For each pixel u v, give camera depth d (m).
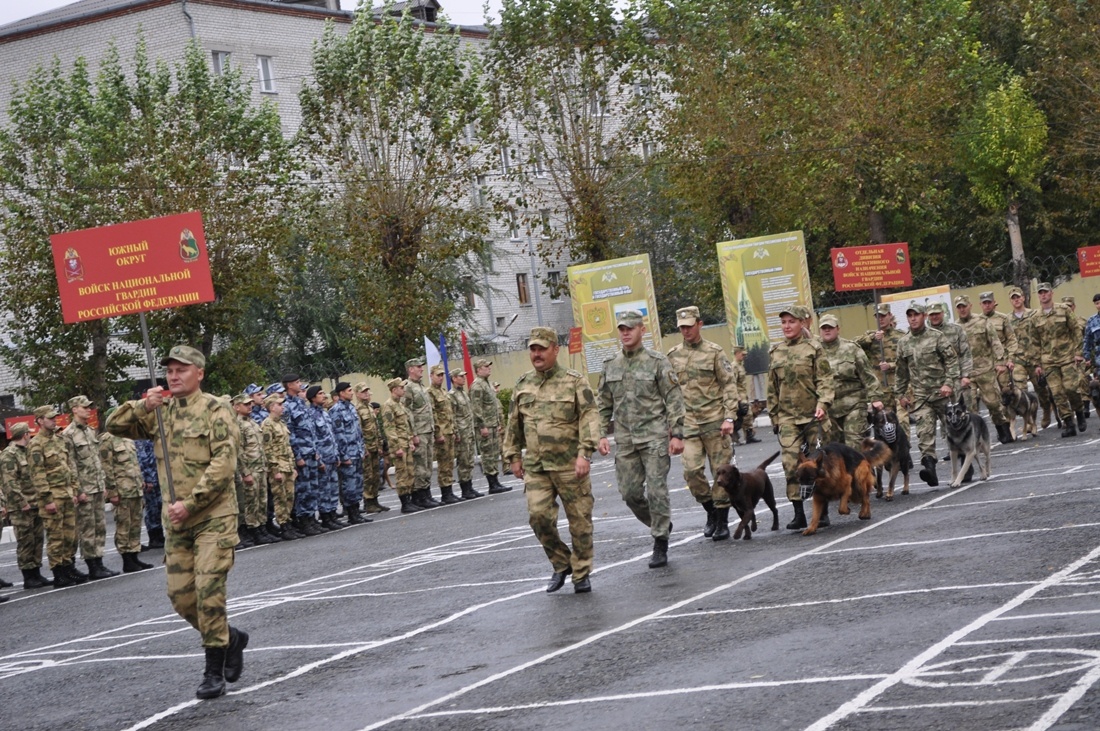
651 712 7.10
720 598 10.45
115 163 39.31
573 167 42.12
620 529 16.22
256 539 21.16
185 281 12.51
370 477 25.34
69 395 41.38
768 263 29.98
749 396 36.84
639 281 32.62
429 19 65.19
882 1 42.97
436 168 40.62
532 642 9.63
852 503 14.88
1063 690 6.55
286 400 22.00
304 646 10.76
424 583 13.75
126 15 58.03
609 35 41.75
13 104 42.31
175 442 8.99
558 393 11.63
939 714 6.38
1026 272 42.34
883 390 19.91
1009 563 10.41
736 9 46.88
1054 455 18.44
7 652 12.69
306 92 41.12
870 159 41.41
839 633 8.58
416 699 8.21
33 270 40.25
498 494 25.42
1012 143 42.84
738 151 42.25
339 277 42.25
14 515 19.33
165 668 10.56
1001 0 49.94
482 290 61.25
